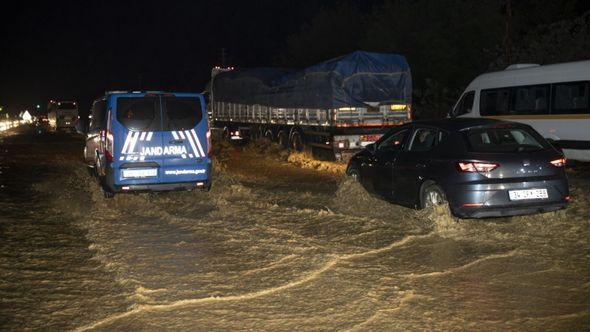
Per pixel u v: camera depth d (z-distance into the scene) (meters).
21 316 4.96
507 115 15.09
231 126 25.72
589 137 12.95
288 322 4.82
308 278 5.98
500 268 6.28
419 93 28.20
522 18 33.53
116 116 10.22
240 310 5.10
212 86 28.09
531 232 7.78
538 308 5.12
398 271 6.20
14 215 9.34
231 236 7.81
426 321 4.84
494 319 4.88
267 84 21.91
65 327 4.73
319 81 17.83
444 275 6.06
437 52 28.19
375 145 9.89
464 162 7.71
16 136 39.09
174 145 10.48
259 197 11.05
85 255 6.92
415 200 8.66
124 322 4.84
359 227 8.26
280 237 7.72
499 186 7.58
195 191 11.61
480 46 28.38
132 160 10.27
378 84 17.41
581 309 5.08
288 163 17.92
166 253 6.98
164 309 5.13
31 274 6.14
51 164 18.27
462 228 7.84
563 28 24.44
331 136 17.17
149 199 10.88
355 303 5.26
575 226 8.02
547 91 13.95
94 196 10.97
